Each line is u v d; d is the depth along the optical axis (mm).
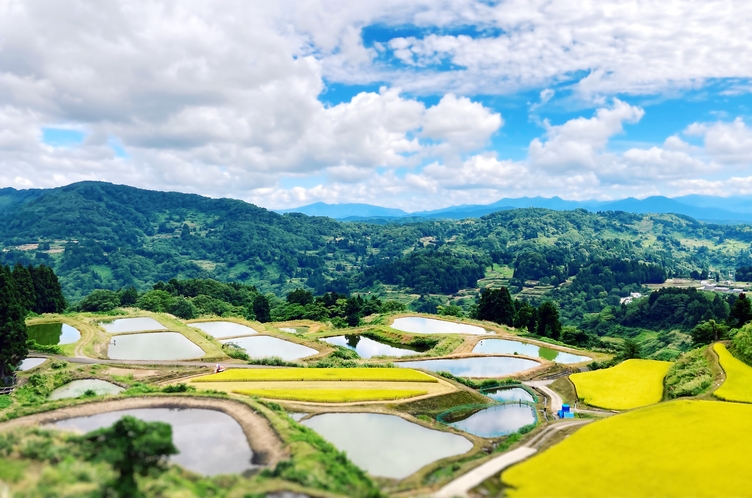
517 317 137500
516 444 42344
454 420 58094
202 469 37062
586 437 40219
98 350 90688
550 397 69375
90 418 47406
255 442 41969
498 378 78938
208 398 52562
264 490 28891
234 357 88438
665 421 43000
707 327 85625
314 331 135250
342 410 56031
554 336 126125
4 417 46031
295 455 37312
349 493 30938
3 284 75875
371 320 145500
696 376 64000
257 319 159250
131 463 27719
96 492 25250
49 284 133750
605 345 132750
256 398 55719
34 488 25078
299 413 54969
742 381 57656
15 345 73500
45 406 48844
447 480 33375
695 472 33094
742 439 38562
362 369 76312
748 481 31750
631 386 70438
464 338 111812
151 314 130000
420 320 140250
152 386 59906
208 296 179375
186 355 89125
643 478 32469
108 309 150625
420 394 63031
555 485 31750
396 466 41656
